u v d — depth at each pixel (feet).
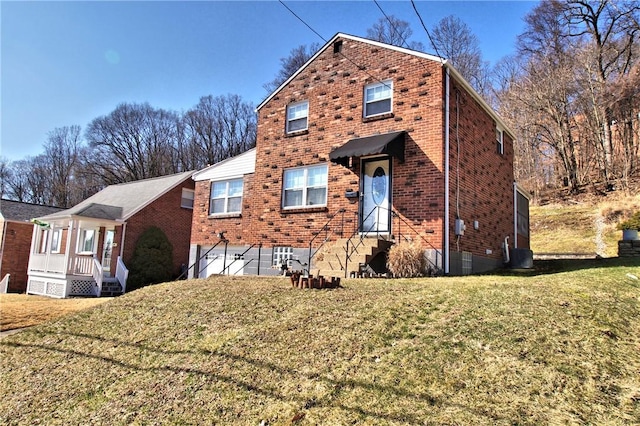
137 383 18.06
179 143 181.27
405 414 12.55
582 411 11.91
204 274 60.90
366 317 20.49
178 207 83.82
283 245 46.85
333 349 17.52
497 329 17.58
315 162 46.19
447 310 20.47
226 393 15.72
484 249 45.52
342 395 14.15
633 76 102.12
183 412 15.10
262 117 52.29
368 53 44.24
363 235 40.93
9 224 83.87
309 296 25.57
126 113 178.09
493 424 11.55
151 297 30.66
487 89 142.72
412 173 39.19
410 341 17.33
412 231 38.34
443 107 38.81
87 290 67.21
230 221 58.95
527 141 121.19
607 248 69.82
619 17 114.21
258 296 26.76
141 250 75.87
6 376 21.79
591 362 14.57
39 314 41.50
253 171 57.77
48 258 70.18
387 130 41.52
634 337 16.74
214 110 181.16
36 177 193.88
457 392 13.39
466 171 42.57
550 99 114.32
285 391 15.07
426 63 40.16
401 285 27.45
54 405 17.79
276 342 19.03
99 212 72.95
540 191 114.32
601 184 103.86
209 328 22.33
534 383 13.46
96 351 22.59
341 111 45.16
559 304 20.35
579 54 115.44
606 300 21.08
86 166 176.76
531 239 84.23
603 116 105.70
